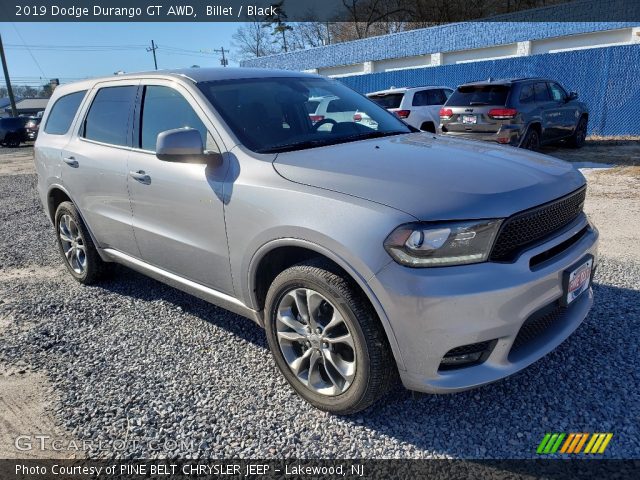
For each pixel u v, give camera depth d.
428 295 2.19
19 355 3.48
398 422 2.63
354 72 27.94
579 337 3.28
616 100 14.96
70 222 4.62
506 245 2.31
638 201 6.81
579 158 11.06
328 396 2.65
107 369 3.25
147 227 3.56
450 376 2.32
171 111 3.42
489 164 2.70
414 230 2.22
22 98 65.56
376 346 2.38
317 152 2.94
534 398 2.74
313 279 2.51
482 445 2.44
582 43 18.97
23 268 5.46
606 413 2.59
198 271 3.28
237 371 3.16
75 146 4.28
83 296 4.51
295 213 2.54
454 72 19.09
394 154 2.87
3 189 11.56
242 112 3.22
